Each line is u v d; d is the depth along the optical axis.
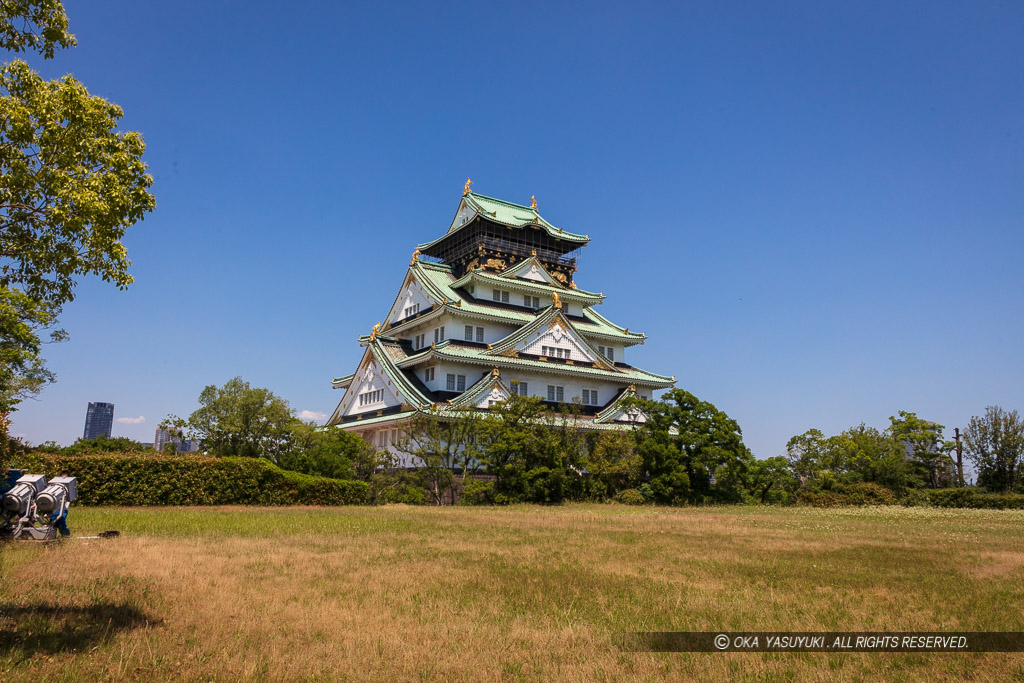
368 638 9.70
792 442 62.00
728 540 23.48
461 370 56.53
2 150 11.70
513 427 47.75
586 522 30.20
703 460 52.09
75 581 13.11
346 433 48.22
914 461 64.44
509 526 27.16
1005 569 17.23
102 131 12.89
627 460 51.00
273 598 12.19
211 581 13.55
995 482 62.28
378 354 60.00
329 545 19.81
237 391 48.41
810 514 41.50
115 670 8.06
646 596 13.22
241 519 27.47
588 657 9.16
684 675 8.62
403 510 36.88
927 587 14.66
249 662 8.51
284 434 47.62
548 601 12.54
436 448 46.88
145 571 14.36
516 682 8.12
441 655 9.01
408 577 14.59
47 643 9.07
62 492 19.61
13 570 13.96
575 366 60.44
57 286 12.59
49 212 11.72
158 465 35.47
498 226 66.06
